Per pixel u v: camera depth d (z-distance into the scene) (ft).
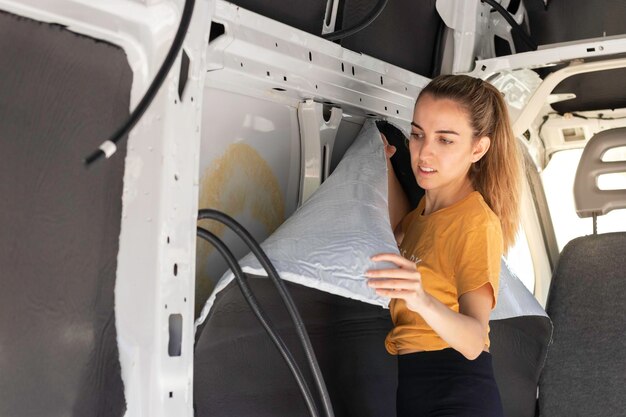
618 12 9.50
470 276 5.50
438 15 8.77
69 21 4.19
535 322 7.68
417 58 8.57
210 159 6.04
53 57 4.18
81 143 4.33
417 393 5.58
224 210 6.18
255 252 5.09
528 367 7.98
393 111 7.61
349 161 6.56
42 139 4.14
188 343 4.58
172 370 4.45
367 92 7.26
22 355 4.06
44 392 4.16
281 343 5.13
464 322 5.07
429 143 5.91
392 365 7.01
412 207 7.23
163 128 4.54
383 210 6.13
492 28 9.66
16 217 4.03
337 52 6.84
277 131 6.59
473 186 6.26
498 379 7.93
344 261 5.46
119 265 4.56
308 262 5.38
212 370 5.61
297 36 6.39
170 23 4.58
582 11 9.70
